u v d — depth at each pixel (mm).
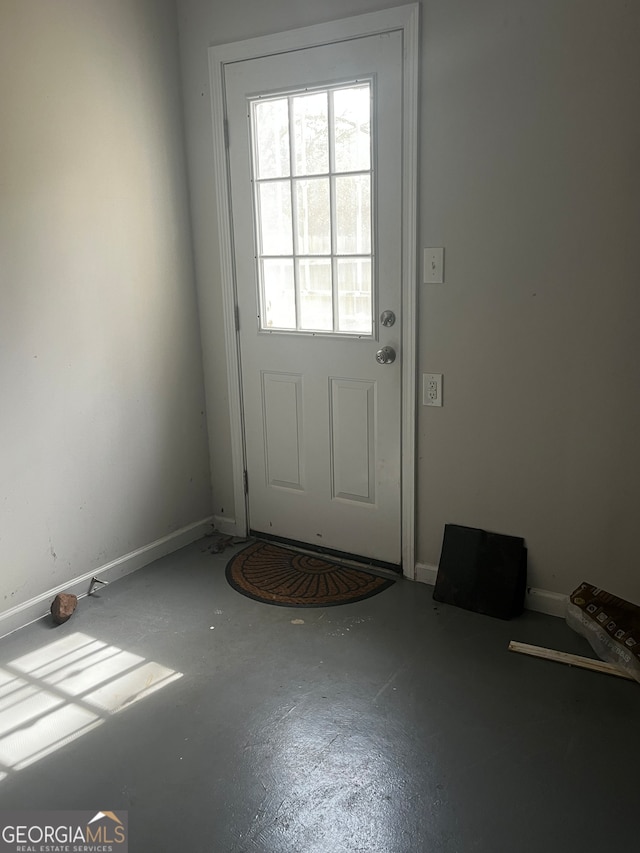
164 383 3195
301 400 3104
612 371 2387
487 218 2498
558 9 2240
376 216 2717
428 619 2674
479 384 2645
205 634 2613
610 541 2508
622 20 2158
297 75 2785
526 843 1690
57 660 2471
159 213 3070
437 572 2867
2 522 2602
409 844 1694
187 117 3119
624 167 2242
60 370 2732
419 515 2904
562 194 2354
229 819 1780
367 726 2102
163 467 3240
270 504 3344
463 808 1795
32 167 2545
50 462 2742
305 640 2555
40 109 2547
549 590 2672
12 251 2514
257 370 3205
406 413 2818
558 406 2508
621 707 2164
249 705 2209
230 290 3184
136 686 2316
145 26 2908
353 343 2898
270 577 3033
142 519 3168
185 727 2117
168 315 3172
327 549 3209
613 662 2350
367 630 2607
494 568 2697
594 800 1812
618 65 2191
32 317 2607
